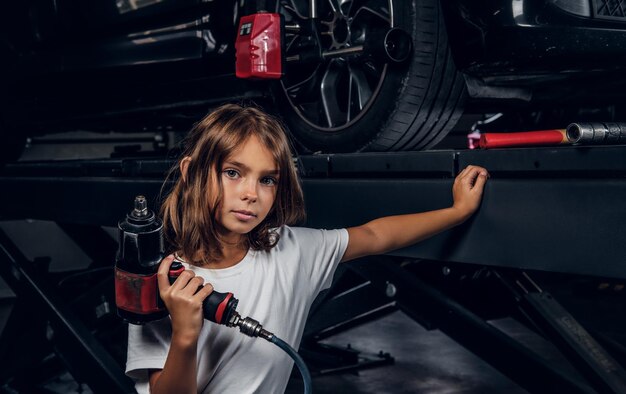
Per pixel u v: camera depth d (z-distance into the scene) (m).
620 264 1.51
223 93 2.93
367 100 2.49
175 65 3.19
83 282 3.53
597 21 2.15
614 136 1.62
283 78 2.69
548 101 2.69
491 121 3.52
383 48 2.24
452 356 4.09
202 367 1.34
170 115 3.33
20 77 3.95
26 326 3.27
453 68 2.37
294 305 1.44
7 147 4.39
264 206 1.33
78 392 3.45
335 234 1.58
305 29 2.56
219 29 3.00
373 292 2.87
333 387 3.57
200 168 1.33
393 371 3.83
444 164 1.90
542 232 1.66
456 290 2.90
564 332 2.14
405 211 1.95
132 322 1.26
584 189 1.58
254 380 1.37
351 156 2.17
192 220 1.34
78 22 3.57
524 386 2.20
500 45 2.18
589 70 2.25
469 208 1.76
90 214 3.07
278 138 1.33
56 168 3.42
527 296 2.28
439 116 2.43
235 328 1.34
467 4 2.22
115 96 3.51
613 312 4.13
